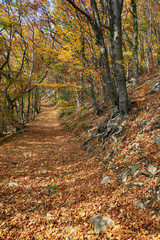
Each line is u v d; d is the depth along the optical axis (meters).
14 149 11.22
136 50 14.81
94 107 15.24
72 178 6.54
